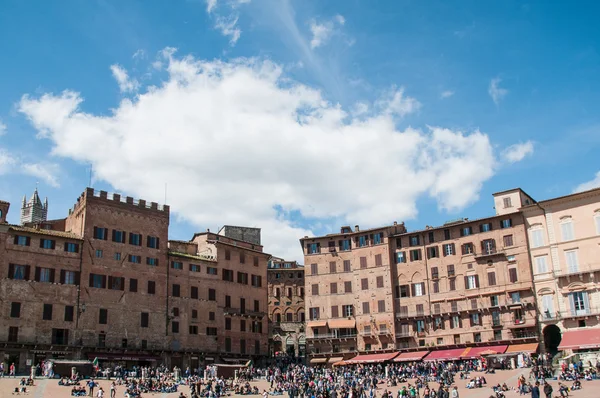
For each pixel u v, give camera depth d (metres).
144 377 91.38
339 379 93.94
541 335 100.44
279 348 140.88
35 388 77.88
